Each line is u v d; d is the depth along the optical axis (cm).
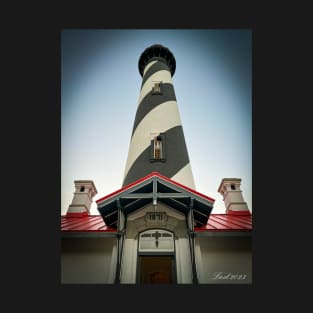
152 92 1802
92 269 1284
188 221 1295
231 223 1430
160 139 1591
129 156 1612
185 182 1498
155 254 1276
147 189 1280
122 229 1285
